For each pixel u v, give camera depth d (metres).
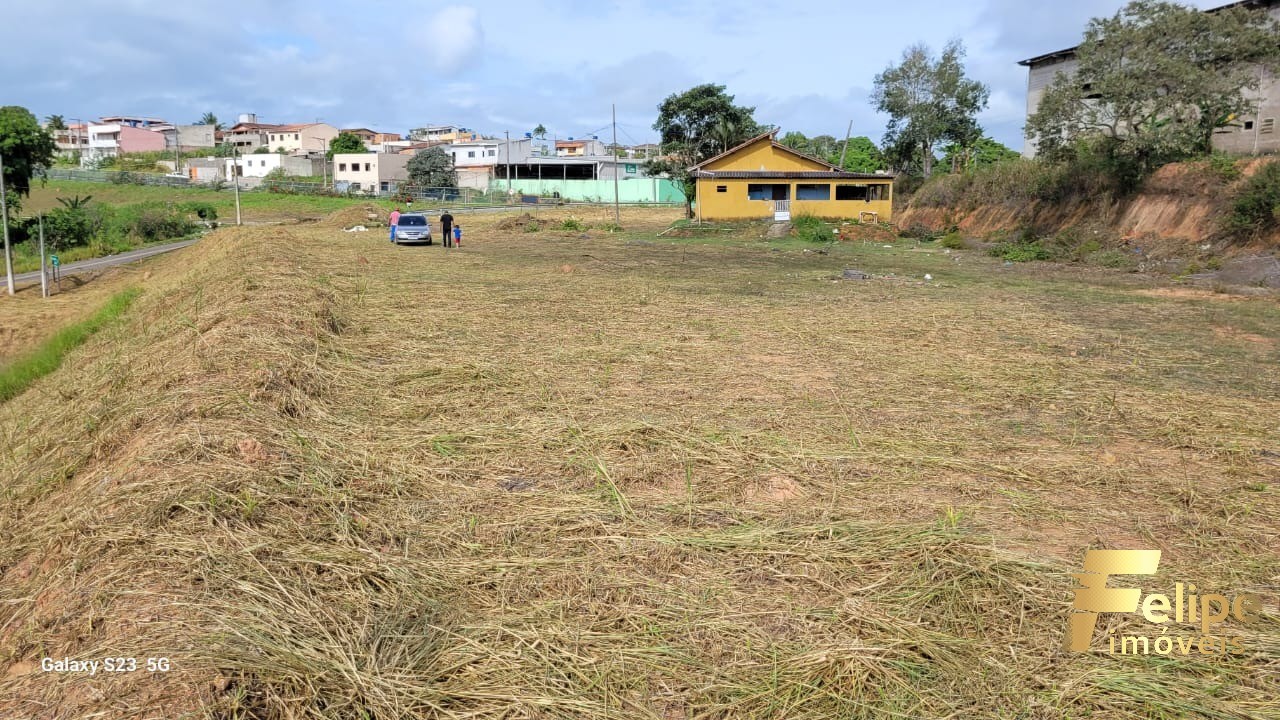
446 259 22.45
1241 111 23.75
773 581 3.73
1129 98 24.41
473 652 3.09
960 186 34.88
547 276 17.66
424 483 4.89
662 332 10.27
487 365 8.00
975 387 7.48
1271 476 5.21
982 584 3.63
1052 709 2.80
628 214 54.47
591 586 3.64
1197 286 16.97
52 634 3.13
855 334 10.30
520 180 73.94
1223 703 2.82
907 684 2.93
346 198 64.06
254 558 3.61
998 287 16.52
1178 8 23.83
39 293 22.75
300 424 5.72
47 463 5.61
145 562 3.50
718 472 5.14
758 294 14.61
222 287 11.82
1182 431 6.13
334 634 3.14
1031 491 4.92
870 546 4.02
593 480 4.99
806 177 38.78
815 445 5.70
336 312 10.88
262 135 105.31
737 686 2.91
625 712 2.79
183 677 2.70
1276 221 19.62
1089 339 10.14
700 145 48.78
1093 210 26.30
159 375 6.89
